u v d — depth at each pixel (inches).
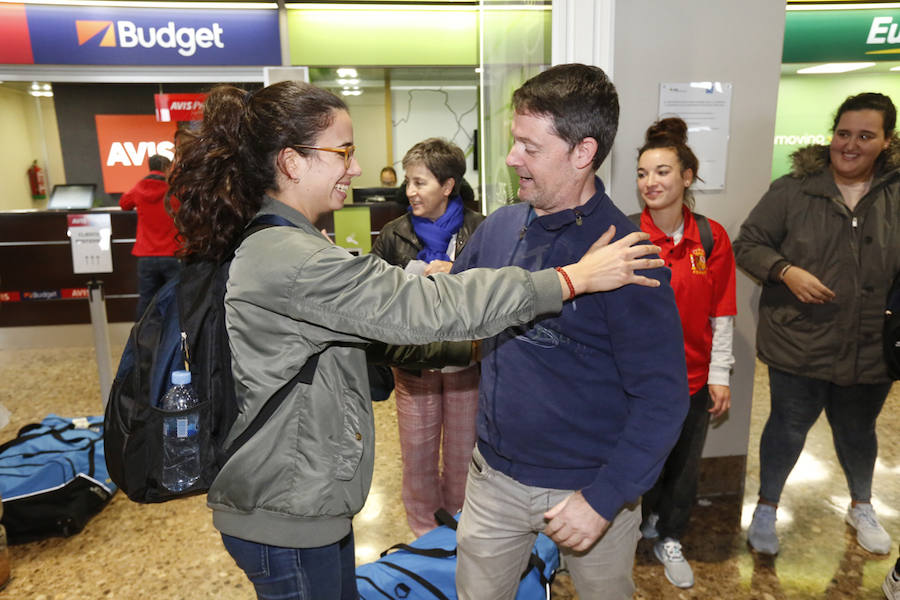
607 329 42.4
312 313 36.6
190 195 39.1
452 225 82.6
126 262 202.8
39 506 92.0
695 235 74.2
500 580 50.0
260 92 39.6
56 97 314.0
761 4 83.7
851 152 73.2
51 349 200.2
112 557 88.7
